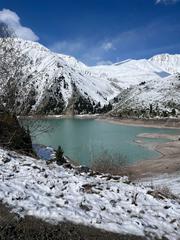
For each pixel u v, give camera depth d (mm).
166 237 7723
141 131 85812
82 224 7234
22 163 11148
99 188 9992
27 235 6227
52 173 10867
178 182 22844
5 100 14391
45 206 7633
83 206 8250
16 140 15812
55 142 55375
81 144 54188
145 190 11234
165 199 10797
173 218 9094
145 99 175750
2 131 15094
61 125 106875
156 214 9102
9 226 6309
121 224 7805
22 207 7254
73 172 12422
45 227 6680
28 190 8375
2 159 10797
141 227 7883
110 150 48531
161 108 156875
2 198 7402
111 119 136750
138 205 9383
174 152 46281
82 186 9789
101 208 8438
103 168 23703
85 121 136000
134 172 30359
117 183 11906
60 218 7219
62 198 8430
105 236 6957
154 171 31844
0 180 8562
